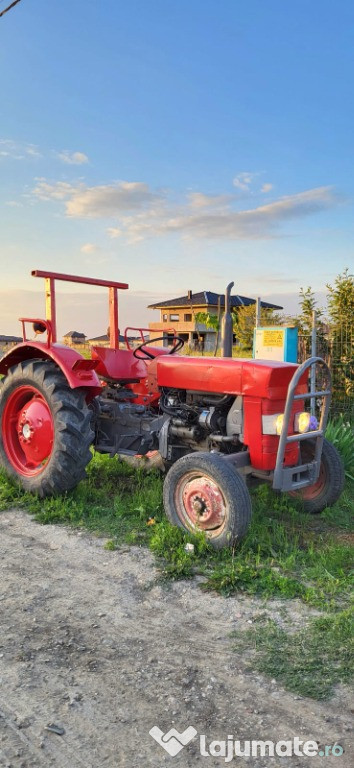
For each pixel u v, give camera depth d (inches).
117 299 229.3
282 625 119.5
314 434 168.4
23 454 216.8
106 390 230.7
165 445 193.9
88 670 103.3
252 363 169.9
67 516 182.9
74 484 195.5
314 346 306.2
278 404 167.8
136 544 161.2
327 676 101.9
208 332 1892.2
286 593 132.3
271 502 201.6
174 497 168.4
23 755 82.9
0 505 192.7
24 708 92.7
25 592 133.3
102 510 187.0
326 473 194.1
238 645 112.1
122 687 98.5
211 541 156.0
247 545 157.0
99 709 92.7
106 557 152.9
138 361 231.5
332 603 126.2
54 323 206.1
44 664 104.9
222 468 155.7
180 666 105.0
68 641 112.7
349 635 114.2
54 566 147.6
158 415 214.2
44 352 199.9
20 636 114.3
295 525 183.6
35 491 198.4
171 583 138.1
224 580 136.6
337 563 148.3
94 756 82.9
